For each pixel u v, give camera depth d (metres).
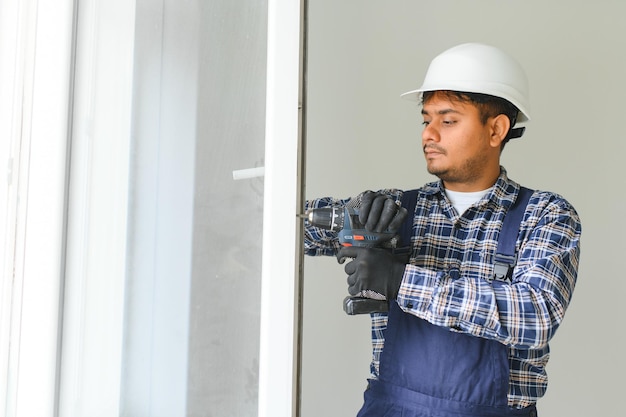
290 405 1.10
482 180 1.80
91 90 1.50
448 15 3.00
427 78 1.82
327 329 2.89
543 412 2.99
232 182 1.21
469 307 1.51
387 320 1.81
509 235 1.74
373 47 2.94
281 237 1.10
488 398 1.67
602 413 2.99
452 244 1.80
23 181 1.58
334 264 2.90
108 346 1.46
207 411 1.25
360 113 2.92
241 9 1.21
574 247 1.68
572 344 3.00
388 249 1.63
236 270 1.18
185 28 1.35
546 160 3.03
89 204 1.49
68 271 1.51
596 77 3.04
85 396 1.48
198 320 1.28
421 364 1.72
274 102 1.10
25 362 1.49
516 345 1.54
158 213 1.38
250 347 1.14
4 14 1.62
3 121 1.61
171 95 1.37
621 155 3.04
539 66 3.04
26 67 1.60
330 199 2.00
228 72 1.23
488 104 1.75
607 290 3.01
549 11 3.04
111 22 1.48
